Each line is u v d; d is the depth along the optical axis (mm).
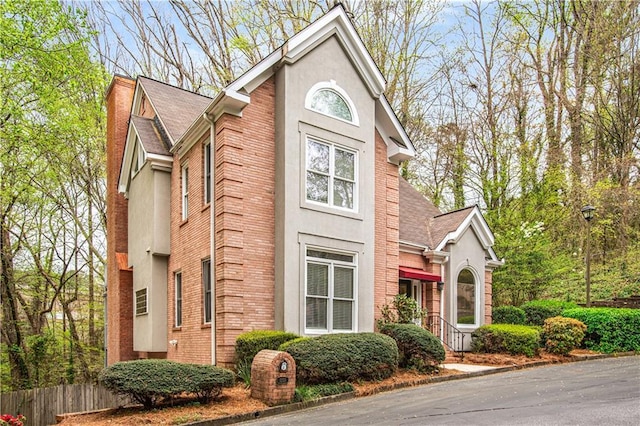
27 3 17344
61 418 9820
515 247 23062
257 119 13008
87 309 29375
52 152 22375
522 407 8391
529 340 15102
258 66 12938
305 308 12703
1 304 24766
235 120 12586
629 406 8016
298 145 13172
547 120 29000
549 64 29688
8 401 13805
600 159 27797
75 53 19172
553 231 26125
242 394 10336
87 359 27328
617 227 25469
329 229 13516
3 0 16734
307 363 10453
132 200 18031
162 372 9352
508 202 27531
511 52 30312
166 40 30203
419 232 18219
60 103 19844
